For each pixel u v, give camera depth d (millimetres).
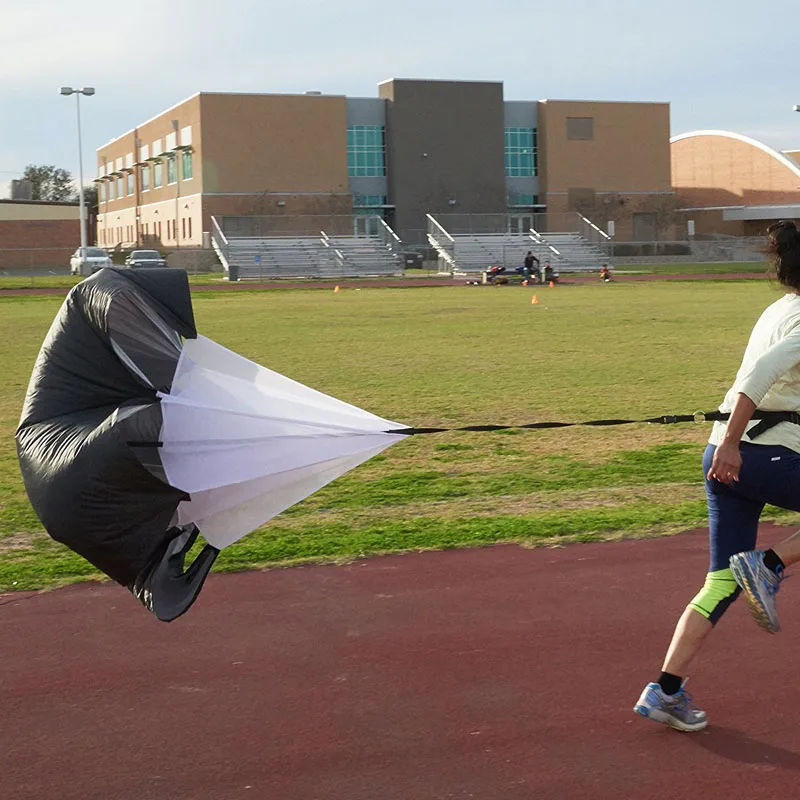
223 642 5602
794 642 5418
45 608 6195
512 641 5531
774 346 4160
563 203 83188
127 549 4426
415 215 78812
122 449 4301
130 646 5574
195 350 4762
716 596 4418
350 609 6086
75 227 82500
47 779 4188
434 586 6461
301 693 4934
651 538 7410
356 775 4156
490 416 12883
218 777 4168
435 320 28344
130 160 92250
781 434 4285
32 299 39750
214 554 4590
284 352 20375
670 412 12922
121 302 4543
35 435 4520
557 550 7164
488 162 79938
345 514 8375
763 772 4109
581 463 10227
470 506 8594
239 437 4484
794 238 4348
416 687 4973
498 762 4230
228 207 74688
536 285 49906
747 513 4441
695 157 93500
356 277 61844
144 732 4570
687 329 24344
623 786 4023
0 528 8211
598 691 4887
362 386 15609
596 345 21016
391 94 77875
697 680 4984
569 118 82875
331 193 76625
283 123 75312
